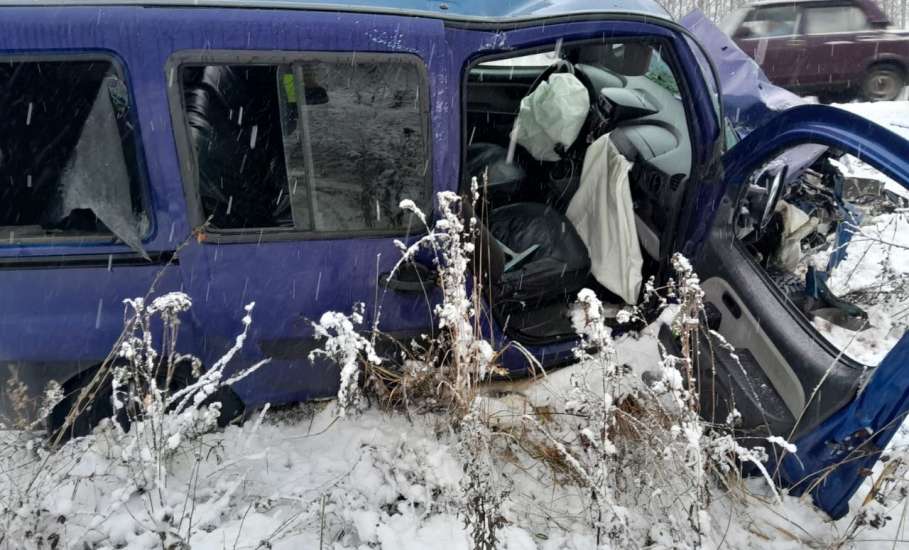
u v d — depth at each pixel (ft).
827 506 7.82
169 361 7.84
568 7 8.87
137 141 7.66
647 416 8.58
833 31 31.09
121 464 8.07
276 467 8.79
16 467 8.11
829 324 11.68
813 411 7.77
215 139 8.39
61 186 7.93
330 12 7.76
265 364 8.85
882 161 7.08
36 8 7.32
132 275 8.12
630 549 7.27
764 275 9.05
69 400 8.93
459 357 8.05
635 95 12.41
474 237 8.30
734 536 7.86
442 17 8.14
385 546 7.44
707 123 9.52
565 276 10.79
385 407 9.50
